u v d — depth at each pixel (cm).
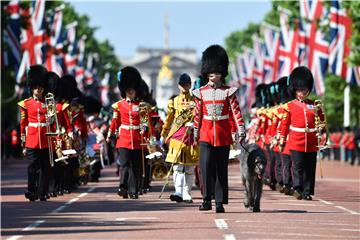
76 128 8638
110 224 5544
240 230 5203
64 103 7856
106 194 8162
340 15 14750
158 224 5516
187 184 7062
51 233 5144
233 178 11312
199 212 6231
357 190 9250
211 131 6153
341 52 14800
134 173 7656
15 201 7431
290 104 7694
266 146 9019
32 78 7469
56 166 7844
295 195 7650
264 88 9569
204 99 6175
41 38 16888
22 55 16825
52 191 7806
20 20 16275
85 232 5162
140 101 7756
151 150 7800
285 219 5841
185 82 7025
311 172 7650
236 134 6219
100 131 9894
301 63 16775
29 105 7431
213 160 6203
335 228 5419
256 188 6262
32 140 7394
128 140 7650
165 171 8825
